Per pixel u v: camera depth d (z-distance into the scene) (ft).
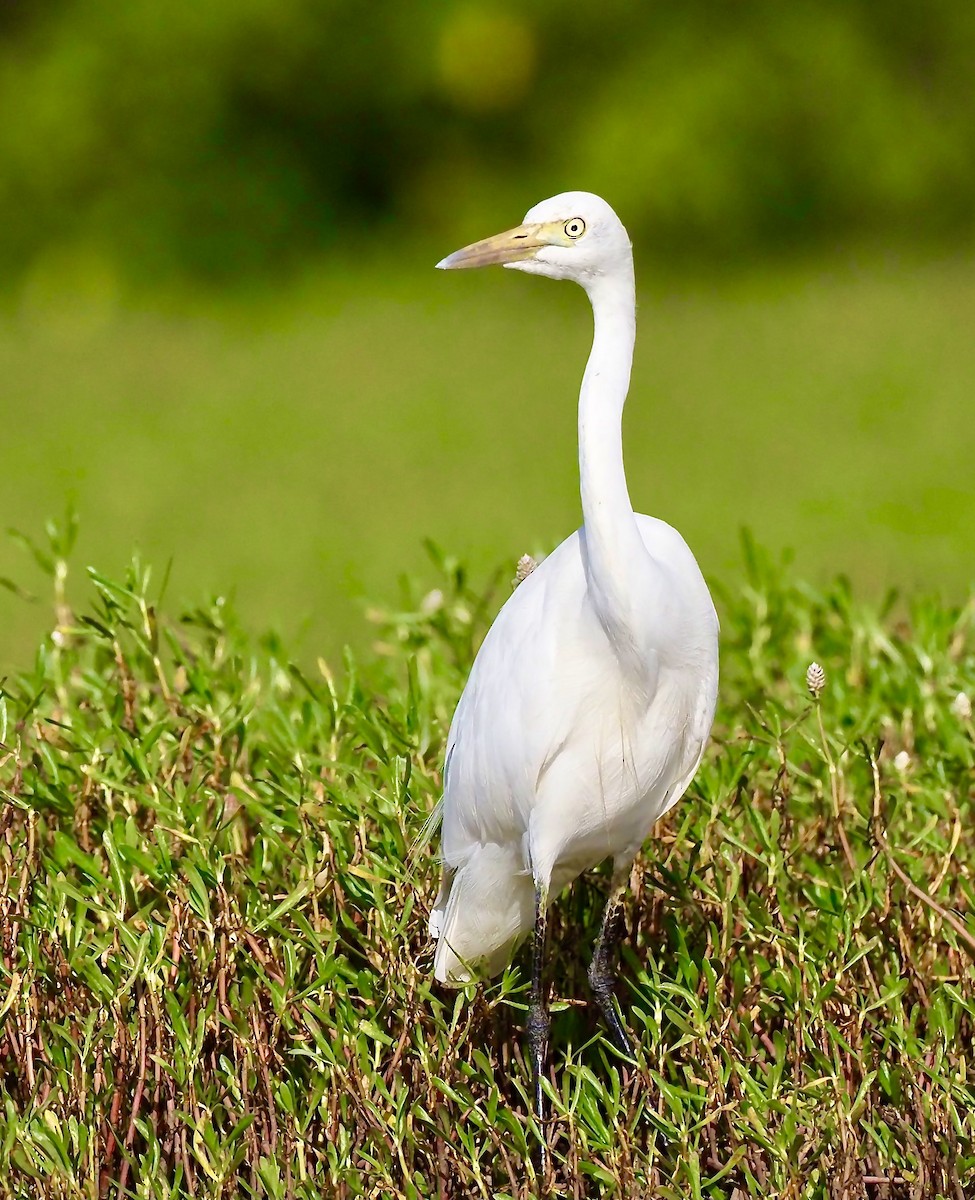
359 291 116.26
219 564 56.24
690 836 22.06
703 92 118.32
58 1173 16.26
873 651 28.96
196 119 118.83
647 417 83.15
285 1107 17.16
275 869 21.17
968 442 75.82
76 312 111.75
